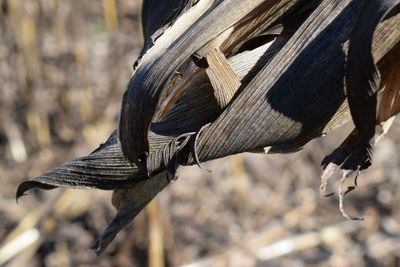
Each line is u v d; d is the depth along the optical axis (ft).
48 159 14.33
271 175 14.66
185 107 3.19
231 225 13.46
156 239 11.59
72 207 13.55
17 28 14.28
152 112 3.02
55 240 13.20
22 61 14.35
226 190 13.89
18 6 14.16
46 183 3.23
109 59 13.60
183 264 12.56
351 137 3.30
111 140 3.30
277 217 13.89
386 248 13.34
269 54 3.21
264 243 13.28
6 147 14.84
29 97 14.42
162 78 3.02
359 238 13.60
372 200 14.17
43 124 14.37
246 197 14.06
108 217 13.39
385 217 13.94
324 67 3.11
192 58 3.11
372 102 3.01
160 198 12.44
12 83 14.65
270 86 3.11
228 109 3.10
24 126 14.82
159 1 3.57
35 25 14.25
